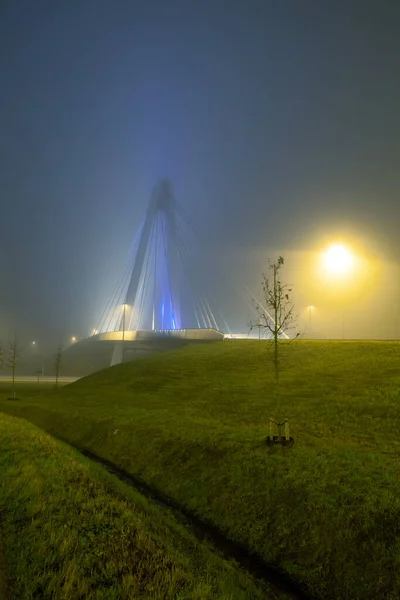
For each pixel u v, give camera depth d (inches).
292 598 371.6
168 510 558.3
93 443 957.8
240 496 544.1
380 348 1665.8
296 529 452.8
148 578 287.4
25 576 276.2
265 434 783.7
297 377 1429.6
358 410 943.7
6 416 1176.2
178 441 776.9
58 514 377.7
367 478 508.1
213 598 285.9
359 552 392.8
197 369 1860.2
